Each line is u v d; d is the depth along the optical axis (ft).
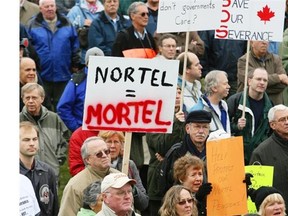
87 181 83.97
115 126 77.05
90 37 139.85
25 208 75.61
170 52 121.29
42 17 137.18
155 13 139.33
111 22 140.46
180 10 104.17
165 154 96.94
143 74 77.05
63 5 160.15
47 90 137.49
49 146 106.52
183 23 104.22
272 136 99.81
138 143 106.01
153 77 77.10
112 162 92.22
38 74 134.10
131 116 77.10
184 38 137.18
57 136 107.24
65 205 83.87
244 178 82.53
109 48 140.46
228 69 140.15
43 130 106.52
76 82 120.37
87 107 76.84
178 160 84.74
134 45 130.93
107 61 76.64
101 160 84.02
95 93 76.84
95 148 83.87
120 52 131.03
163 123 77.51
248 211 88.07
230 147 82.12
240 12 109.50
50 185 88.79
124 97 77.00
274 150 98.99
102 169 84.33
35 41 136.67
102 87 76.84
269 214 83.46
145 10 130.82
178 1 104.17
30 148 86.94
